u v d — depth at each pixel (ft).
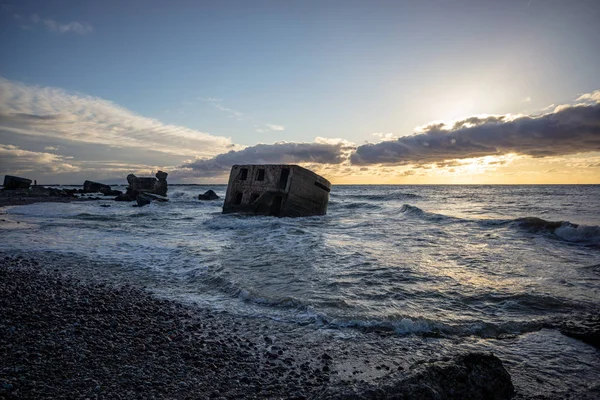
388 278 31.27
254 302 24.48
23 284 25.85
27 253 38.47
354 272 33.30
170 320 20.66
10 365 14.06
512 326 20.57
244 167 87.97
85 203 135.85
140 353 16.10
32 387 12.65
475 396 12.41
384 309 23.25
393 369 15.61
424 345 18.30
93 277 29.89
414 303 24.76
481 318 21.98
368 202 164.35
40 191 173.27
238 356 16.60
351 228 68.08
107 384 13.29
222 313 22.35
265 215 80.64
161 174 170.60
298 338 18.93
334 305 23.84
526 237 55.16
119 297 24.21
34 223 67.10
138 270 33.14
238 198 89.51
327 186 93.66
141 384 13.50
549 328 20.31
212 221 73.31
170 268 34.27
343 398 11.07
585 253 43.32
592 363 16.39
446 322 21.16
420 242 51.47
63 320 19.16
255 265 35.94
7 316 19.19
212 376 14.58
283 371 15.31
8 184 189.67
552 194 217.97
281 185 89.20
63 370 14.07
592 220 80.89
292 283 29.43
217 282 29.25
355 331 19.93
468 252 43.70
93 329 18.26
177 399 12.68
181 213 102.53
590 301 25.02
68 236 51.83
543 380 15.01
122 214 95.20
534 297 25.85
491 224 67.77
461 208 126.00
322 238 54.24
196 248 45.09
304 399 12.89
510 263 37.65
